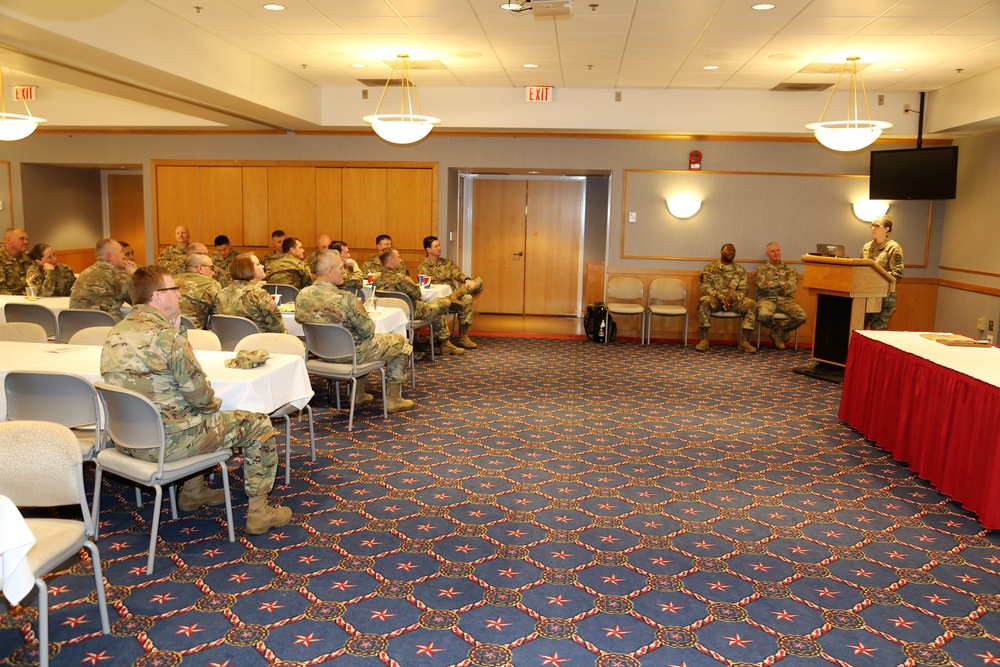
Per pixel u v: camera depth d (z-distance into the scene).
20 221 10.93
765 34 6.15
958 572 3.29
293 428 5.34
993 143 8.40
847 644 2.71
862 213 9.62
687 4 5.35
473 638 2.70
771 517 3.88
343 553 3.37
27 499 2.48
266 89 7.75
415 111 9.26
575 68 7.76
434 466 4.57
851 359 5.68
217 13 5.91
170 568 3.18
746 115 8.93
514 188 11.65
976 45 6.39
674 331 10.05
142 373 3.04
